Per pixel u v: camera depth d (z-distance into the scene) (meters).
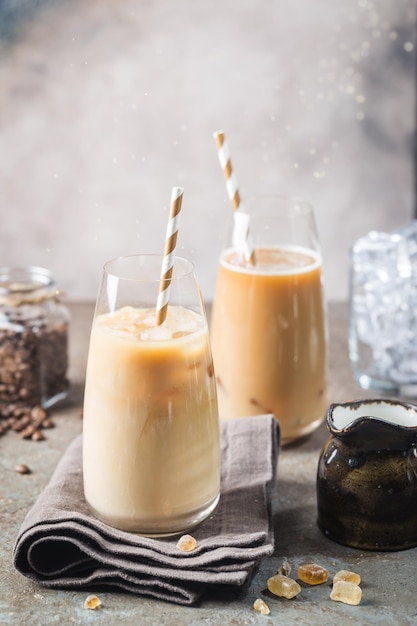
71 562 0.62
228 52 1.32
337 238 1.42
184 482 0.63
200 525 0.65
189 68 1.32
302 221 0.77
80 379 0.90
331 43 1.33
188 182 1.36
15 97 1.31
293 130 1.36
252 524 0.65
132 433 0.62
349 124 1.36
